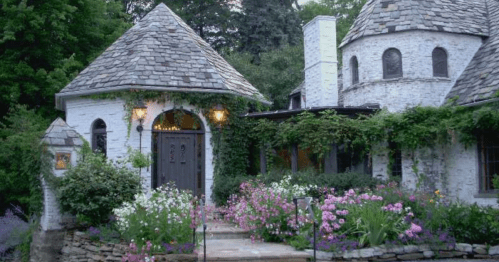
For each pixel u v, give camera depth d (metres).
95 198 11.69
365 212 10.62
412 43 16.67
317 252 9.88
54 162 12.79
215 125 15.31
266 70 31.05
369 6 18.45
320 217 10.79
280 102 31.28
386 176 15.83
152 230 10.05
